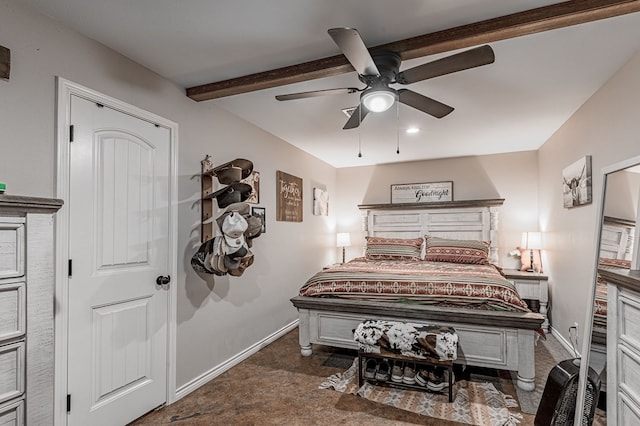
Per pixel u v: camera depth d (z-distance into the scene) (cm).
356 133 379
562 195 346
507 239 470
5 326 119
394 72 195
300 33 188
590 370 180
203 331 271
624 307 133
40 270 129
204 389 259
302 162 455
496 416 218
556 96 272
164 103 240
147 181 226
